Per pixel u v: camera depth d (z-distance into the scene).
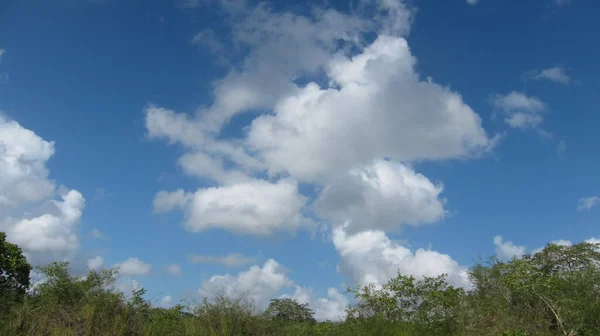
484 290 23.95
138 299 17.88
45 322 15.30
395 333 21.47
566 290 20.67
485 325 20.70
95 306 16.45
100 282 17.86
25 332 14.65
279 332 20.67
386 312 24.94
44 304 16.34
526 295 21.42
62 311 16.02
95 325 15.91
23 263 23.75
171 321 18.98
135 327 16.88
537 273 22.20
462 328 20.72
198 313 19.33
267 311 20.66
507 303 21.73
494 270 23.95
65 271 17.77
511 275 22.25
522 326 19.92
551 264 25.58
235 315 19.08
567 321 19.77
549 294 20.77
